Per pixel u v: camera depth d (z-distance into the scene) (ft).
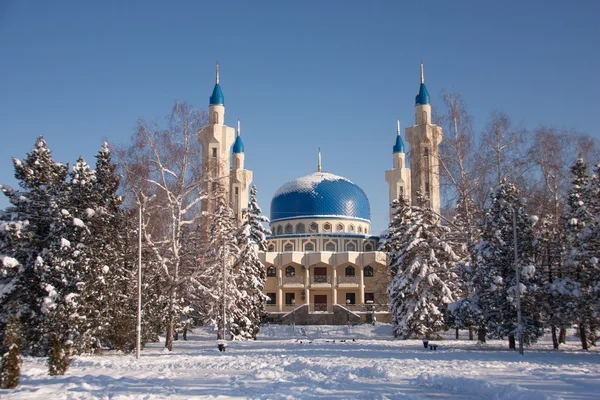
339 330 204.95
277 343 141.38
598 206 108.37
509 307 104.32
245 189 263.29
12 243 107.04
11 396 49.16
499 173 118.73
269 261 255.09
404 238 157.58
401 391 52.95
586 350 106.32
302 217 274.36
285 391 52.19
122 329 112.88
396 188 272.10
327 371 68.74
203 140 237.66
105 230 111.96
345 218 276.00
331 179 285.23
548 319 107.45
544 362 78.43
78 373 69.26
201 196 129.80
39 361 90.22
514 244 98.02
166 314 122.42
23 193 112.16
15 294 105.40
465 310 109.40
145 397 48.29
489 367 71.72
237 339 163.94
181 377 63.67
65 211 107.04
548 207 127.85
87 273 106.73
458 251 158.51
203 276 131.64
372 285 255.91
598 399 46.70
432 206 185.37
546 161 126.72
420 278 148.77
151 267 128.06
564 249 111.65
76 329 103.40
